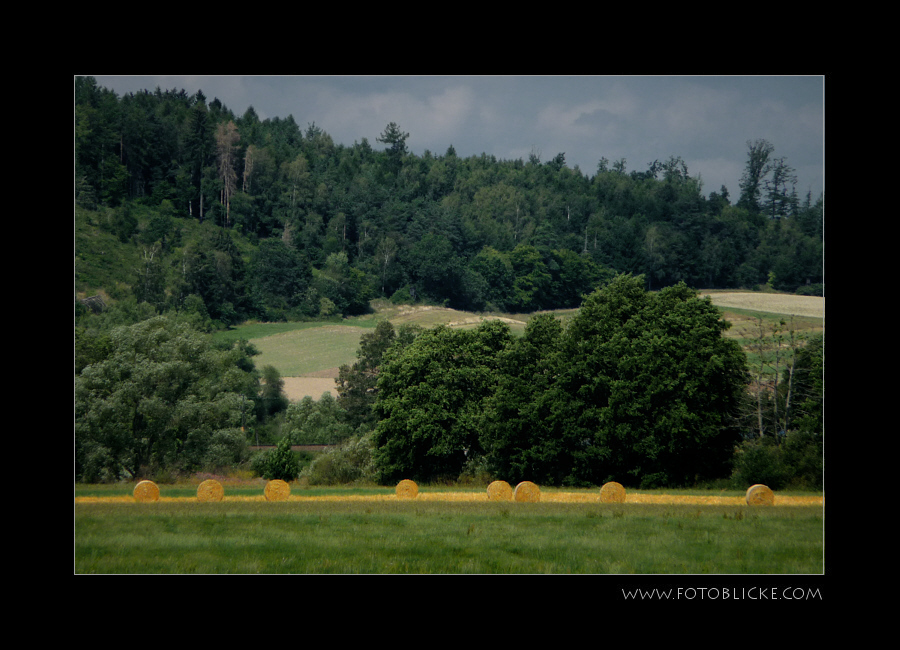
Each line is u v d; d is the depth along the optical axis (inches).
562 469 1608.0
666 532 810.2
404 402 1695.4
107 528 797.2
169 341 1969.7
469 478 1632.6
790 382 1502.2
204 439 1851.6
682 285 1674.5
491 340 1838.1
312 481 1644.9
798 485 1330.0
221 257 4109.3
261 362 3486.7
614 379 1584.6
